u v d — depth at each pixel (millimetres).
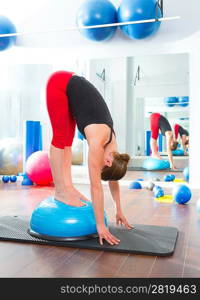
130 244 1962
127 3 4348
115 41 4938
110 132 1947
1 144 5707
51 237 2023
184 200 3447
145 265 1682
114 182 2203
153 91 7387
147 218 2801
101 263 1700
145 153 7727
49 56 5219
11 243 2029
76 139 6289
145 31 4387
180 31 4707
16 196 3871
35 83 6246
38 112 6266
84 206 2146
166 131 7371
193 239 2184
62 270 1605
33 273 1569
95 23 4441
